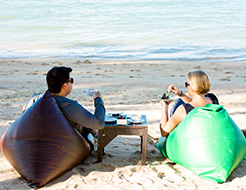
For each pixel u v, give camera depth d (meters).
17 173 3.16
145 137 3.32
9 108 6.07
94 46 18.45
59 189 2.81
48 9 34.00
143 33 22.50
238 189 2.83
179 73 10.95
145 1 39.84
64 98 3.15
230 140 3.08
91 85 8.63
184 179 3.03
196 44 19.23
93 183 2.93
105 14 30.91
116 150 3.91
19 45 18.75
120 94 7.61
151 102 6.84
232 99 7.14
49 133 3.02
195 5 37.47
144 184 2.92
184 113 3.31
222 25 25.64
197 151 3.08
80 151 3.20
